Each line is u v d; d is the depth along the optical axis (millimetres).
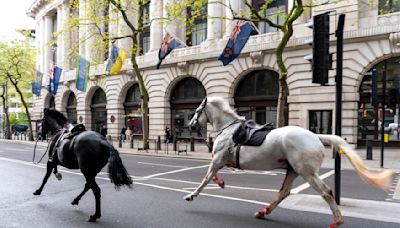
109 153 6406
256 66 24203
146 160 17750
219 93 26406
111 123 35219
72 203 7281
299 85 22234
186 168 14359
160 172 13086
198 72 27766
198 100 28656
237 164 6320
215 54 26125
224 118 6855
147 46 33656
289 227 5867
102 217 6500
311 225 5980
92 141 6500
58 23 43656
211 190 9258
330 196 5309
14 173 12234
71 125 7703
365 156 17547
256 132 6121
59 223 6113
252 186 9938
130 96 34875
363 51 19969
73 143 6762
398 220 6254
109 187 9672
